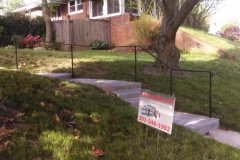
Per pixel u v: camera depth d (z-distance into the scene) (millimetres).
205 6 25656
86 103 5500
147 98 3994
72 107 5145
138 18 17656
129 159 3689
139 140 4285
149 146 4188
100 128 4500
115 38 18875
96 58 11320
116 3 20391
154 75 9227
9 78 5957
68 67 9609
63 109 5012
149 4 18734
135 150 3965
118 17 18578
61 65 9836
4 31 16625
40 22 18172
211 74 6758
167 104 3699
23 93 5211
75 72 9109
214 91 8906
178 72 9836
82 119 4734
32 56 10875
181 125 5605
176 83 8867
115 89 7047
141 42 16234
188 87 8758
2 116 4234
